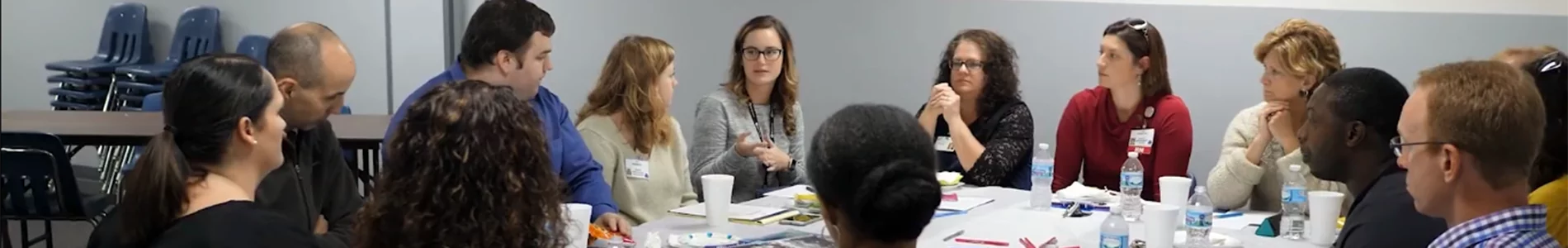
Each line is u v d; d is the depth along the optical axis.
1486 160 1.26
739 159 3.25
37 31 6.52
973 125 3.51
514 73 2.39
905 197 1.15
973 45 3.47
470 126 1.35
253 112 1.58
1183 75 4.43
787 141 3.55
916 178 1.17
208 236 1.46
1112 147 3.31
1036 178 2.73
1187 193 2.51
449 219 1.35
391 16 5.71
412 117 1.38
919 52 4.77
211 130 1.54
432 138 1.35
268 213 1.54
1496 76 1.27
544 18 2.41
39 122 4.29
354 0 5.82
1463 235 1.29
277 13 6.09
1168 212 2.10
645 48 2.86
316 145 2.32
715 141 3.39
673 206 2.95
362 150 4.19
